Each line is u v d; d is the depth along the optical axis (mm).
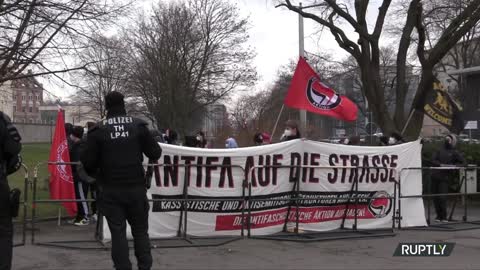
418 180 11039
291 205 9828
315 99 11109
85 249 8273
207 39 45281
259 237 9359
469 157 14789
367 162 10414
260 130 31297
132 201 6098
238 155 9336
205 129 50906
